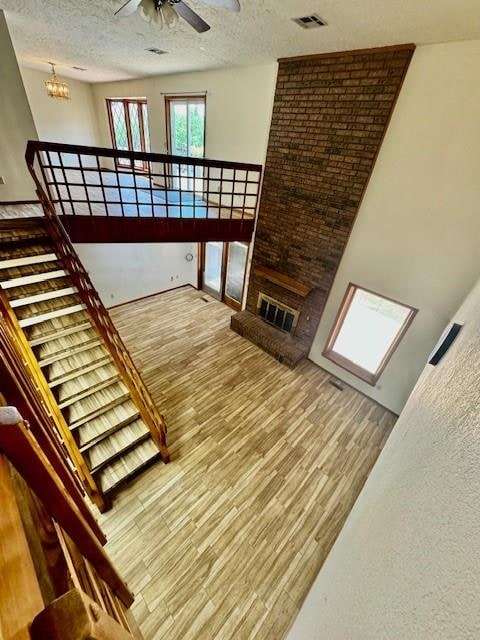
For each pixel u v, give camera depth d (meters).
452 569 0.34
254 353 4.99
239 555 2.47
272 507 2.83
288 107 3.70
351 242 3.76
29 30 3.38
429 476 0.62
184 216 4.31
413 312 3.49
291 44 3.00
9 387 0.76
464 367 0.81
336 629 0.80
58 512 0.75
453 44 2.47
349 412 4.01
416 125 2.87
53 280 3.14
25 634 0.32
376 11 2.14
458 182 2.80
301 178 3.91
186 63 4.24
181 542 2.52
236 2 1.80
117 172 3.42
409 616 0.40
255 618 2.14
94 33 3.35
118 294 6.07
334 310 4.26
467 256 2.95
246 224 4.70
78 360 2.87
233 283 6.20
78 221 3.52
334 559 1.52
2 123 3.66
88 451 2.71
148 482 2.94
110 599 1.21
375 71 2.90
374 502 1.12
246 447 3.39
